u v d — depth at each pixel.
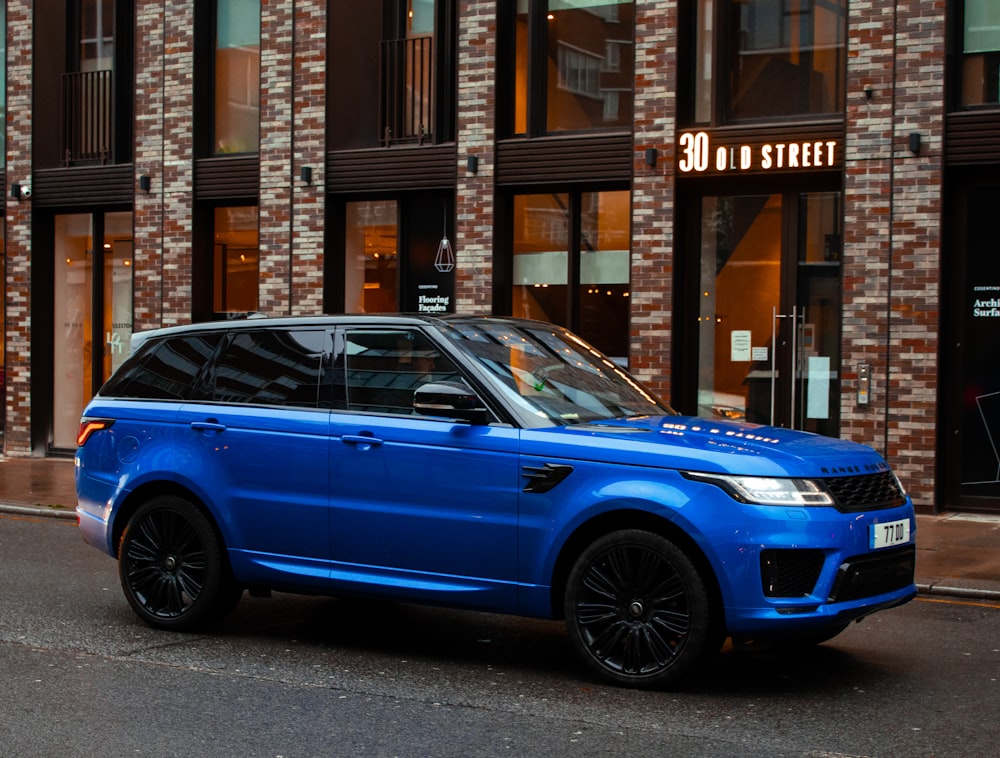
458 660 6.94
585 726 5.59
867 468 6.39
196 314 17.78
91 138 18.81
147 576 7.71
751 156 13.84
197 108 17.70
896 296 13.09
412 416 6.88
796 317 14.03
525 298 15.63
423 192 16.22
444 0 16.12
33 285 19.22
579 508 6.26
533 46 15.36
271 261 17.03
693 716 5.77
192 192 17.67
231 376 7.62
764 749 5.25
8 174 19.34
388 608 8.52
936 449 12.97
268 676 6.53
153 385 7.95
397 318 7.18
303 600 8.80
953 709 5.93
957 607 8.81
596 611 6.30
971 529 12.10
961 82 13.17
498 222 15.45
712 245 14.48
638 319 14.45
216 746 5.25
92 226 19.02
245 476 7.32
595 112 15.10
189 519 7.54
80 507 8.17
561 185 15.18
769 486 5.93
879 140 13.17
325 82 16.59
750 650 7.16
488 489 6.54
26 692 6.14
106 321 19.02
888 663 6.95
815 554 5.94
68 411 19.31
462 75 15.54
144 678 6.46
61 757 5.09
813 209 13.96
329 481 7.03
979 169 12.97
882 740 5.40
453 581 6.67
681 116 14.38
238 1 17.64
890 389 13.12
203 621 7.53
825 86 13.88
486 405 6.70
